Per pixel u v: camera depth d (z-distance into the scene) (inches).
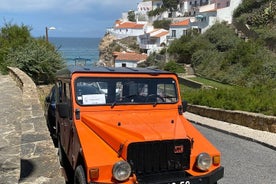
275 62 1465.3
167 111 244.5
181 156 196.2
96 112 225.5
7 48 933.2
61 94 268.2
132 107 234.7
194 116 625.0
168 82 248.5
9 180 189.5
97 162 182.4
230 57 1619.1
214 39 1982.0
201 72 1726.1
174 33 2847.0
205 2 3238.2
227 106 575.8
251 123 479.5
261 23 1990.7
